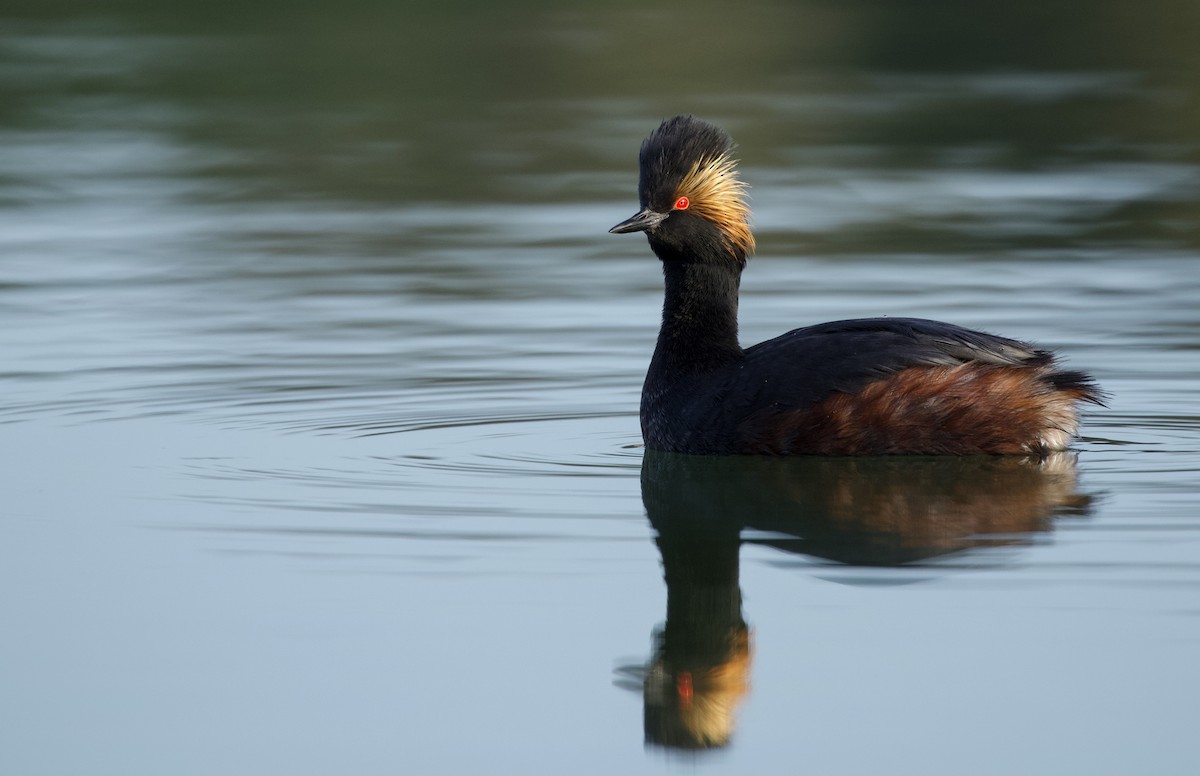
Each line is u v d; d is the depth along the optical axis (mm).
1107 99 29453
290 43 34062
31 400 13914
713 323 12633
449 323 16875
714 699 8250
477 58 32781
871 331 12195
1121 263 19234
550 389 14336
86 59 32906
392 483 11477
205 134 28172
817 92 30203
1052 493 10945
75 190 24422
